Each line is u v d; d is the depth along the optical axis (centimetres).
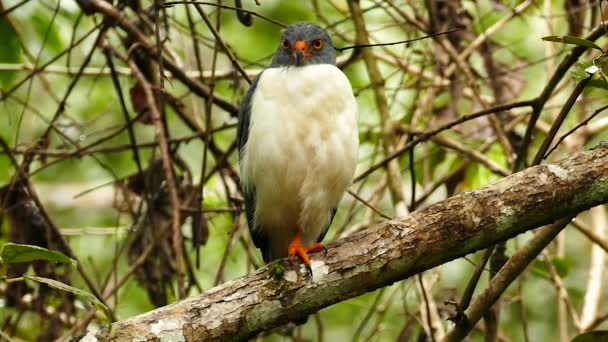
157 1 847
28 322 1276
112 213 1608
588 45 743
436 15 1157
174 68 1093
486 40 1175
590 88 882
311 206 930
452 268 1491
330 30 1341
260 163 896
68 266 1075
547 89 918
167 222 1123
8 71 1280
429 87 1186
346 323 1526
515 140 1203
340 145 891
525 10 1211
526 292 1470
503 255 939
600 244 1101
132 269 1051
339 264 738
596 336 878
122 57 1114
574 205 752
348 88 902
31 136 1508
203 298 713
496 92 1174
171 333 686
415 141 970
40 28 1352
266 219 966
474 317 848
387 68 1524
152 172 1123
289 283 729
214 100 1109
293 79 888
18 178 1061
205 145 1025
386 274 744
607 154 758
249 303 717
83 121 1575
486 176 1286
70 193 1611
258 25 1623
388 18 1524
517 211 748
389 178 1059
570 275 1537
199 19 1438
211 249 1509
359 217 1497
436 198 1463
